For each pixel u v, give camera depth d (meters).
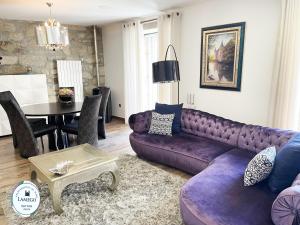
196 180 2.05
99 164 2.42
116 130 5.23
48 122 4.12
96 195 2.57
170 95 4.69
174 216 2.19
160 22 4.54
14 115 3.35
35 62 5.35
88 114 3.60
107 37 6.18
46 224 2.12
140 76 5.32
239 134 2.86
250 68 3.51
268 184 1.91
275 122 3.18
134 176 2.98
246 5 3.42
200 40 4.10
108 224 2.10
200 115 3.35
